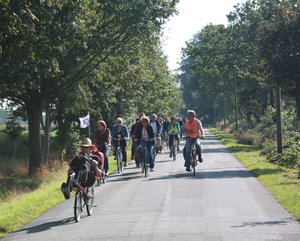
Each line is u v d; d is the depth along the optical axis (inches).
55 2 1651.1
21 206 1373.0
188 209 1198.9
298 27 2399.1
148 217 1114.1
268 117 4889.3
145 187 1628.9
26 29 1523.1
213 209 1194.6
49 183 2315.5
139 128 2018.9
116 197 1444.4
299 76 2413.9
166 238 908.0
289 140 3093.0
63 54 2261.3
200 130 1963.6
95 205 1318.9
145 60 4205.2
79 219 1138.7
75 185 1122.7
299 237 898.7
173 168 2272.4
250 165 2343.8
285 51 2418.8
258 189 1534.2
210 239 891.4
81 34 2191.2
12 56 1727.4
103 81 3371.1
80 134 4015.8
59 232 1014.4
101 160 1318.9
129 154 3572.8
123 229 1002.1
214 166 2363.4
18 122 3243.1
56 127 3826.3
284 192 1419.8
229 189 1539.1
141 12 2586.1
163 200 1344.7
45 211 1306.6
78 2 1921.8
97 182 1740.9
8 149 4520.2
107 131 1851.6
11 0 1416.1
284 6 2522.1
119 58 2967.5
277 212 1149.1
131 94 4566.9
